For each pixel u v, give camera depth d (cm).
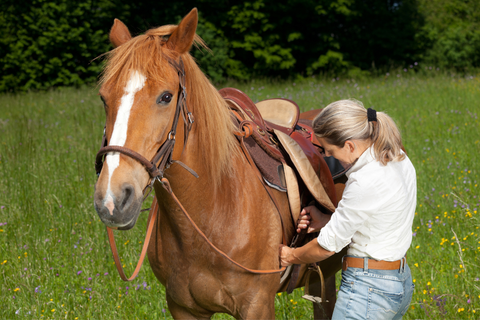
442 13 1786
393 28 1658
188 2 1612
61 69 1429
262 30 1557
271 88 1163
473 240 320
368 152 172
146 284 293
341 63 1541
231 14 1554
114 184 142
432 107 739
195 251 185
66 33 1412
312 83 1175
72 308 272
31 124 715
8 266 314
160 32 170
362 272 175
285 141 209
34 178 470
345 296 179
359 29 1652
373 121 172
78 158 538
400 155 174
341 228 172
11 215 380
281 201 209
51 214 380
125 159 146
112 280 306
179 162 167
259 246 192
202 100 178
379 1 1656
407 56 1630
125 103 149
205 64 1478
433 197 403
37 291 282
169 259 194
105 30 1529
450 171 454
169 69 158
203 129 178
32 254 329
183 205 179
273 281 199
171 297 204
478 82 934
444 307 248
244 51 1595
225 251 185
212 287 189
